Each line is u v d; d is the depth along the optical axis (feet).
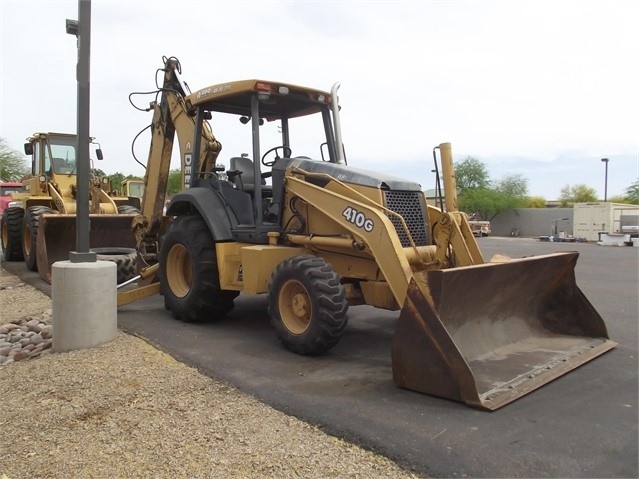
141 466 10.75
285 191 20.71
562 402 13.78
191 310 22.49
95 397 14.20
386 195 18.20
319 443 11.64
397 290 16.08
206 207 21.94
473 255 18.13
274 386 14.98
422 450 11.23
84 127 19.33
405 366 14.46
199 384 15.15
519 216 145.48
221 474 10.38
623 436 11.93
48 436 12.21
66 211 38.45
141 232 27.86
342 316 17.08
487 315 16.99
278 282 18.40
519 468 10.58
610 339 19.38
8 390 15.24
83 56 19.19
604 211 100.12
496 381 14.56
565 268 18.67
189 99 23.91
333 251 19.24
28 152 45.29
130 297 25.08
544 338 18.69
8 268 39.11
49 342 19.92
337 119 22.43
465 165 161.07
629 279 40.16
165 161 26.71
